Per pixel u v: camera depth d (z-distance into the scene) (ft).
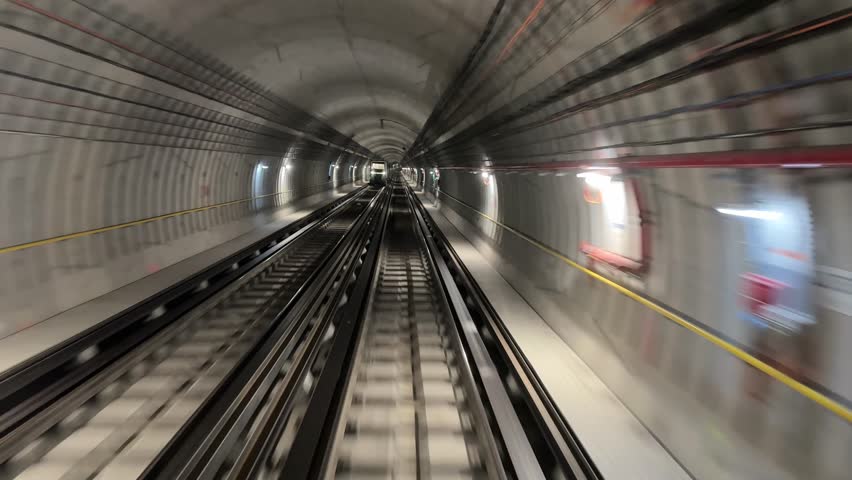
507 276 27.40
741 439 7.88
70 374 14.02
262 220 51.26
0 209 16.87
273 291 26.55
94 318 18.88
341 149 100.22
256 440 11.05
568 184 17.87
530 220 24.39
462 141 42.14
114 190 23.80
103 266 22.76
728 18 7.07
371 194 126.93
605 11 9.91
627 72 10.87
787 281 6.96
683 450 9.41
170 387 15.01
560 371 14.37
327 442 10.85
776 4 6.19
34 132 17.43
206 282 26.43
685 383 9.64
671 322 10.31
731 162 7.97
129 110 21.59
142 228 26.53
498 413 11.77
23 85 15.20
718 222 8.63
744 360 7.88
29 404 12.28
